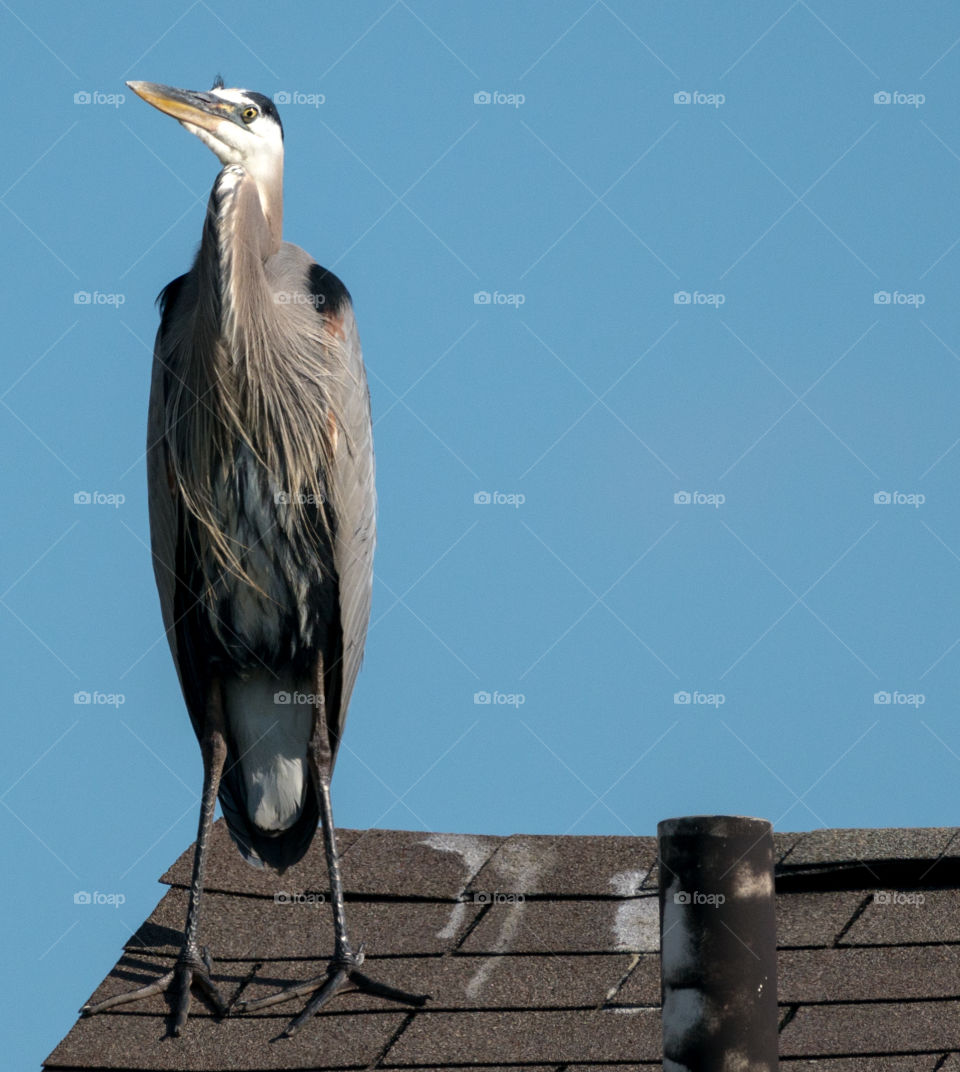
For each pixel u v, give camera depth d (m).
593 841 11.56
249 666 11.79
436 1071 9.57
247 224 11.45
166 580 12.10
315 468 11.70
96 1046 9.80
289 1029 9.87
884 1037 9.64
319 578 11.77
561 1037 9.81
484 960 10.54
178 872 11.43
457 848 11.57
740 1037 7.55
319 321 12.09
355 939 10.86
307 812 11.82
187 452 11.64
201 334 11.48
